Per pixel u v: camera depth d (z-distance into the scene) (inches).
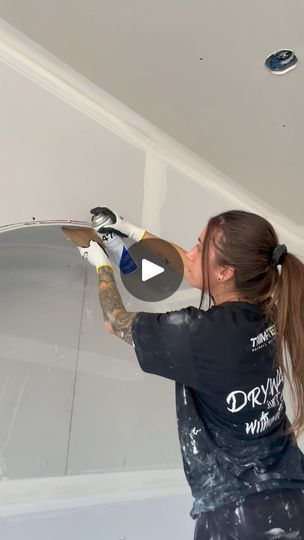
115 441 66.9
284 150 88.0
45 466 57.7
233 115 78.3
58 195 60.6
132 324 44.8
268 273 47.5
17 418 56.6
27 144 58.4
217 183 94.3
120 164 72.3
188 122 79.5
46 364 61.0
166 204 80.0
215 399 44.4
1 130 55.7
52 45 63.4
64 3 57.8
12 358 57.6
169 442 74.1
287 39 64.3
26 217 56.0
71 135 65.1
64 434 61.0
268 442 45.7
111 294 50.3
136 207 73.4
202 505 45.3
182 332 43.0
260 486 44.0
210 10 59.6
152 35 63.0
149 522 65.6
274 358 45.8
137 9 59.1
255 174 95.6
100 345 67.8
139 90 72.2
